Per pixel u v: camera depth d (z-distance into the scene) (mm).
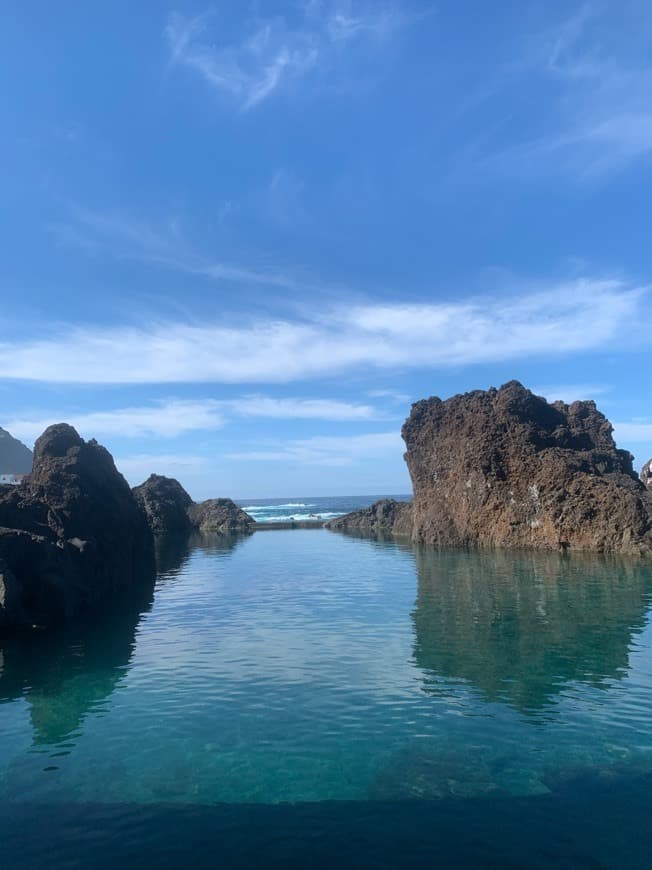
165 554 58188
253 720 13516
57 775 11023
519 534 53594
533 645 19641
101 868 8180
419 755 11508
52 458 37781
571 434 59375
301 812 9531
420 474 66875
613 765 10953
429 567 41938
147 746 12227
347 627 23109
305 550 58406
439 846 8531
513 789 10125
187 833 9008
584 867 8000
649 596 27891
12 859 8422
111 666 18406
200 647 20562
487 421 58625
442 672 16906
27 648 20984
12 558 25156
